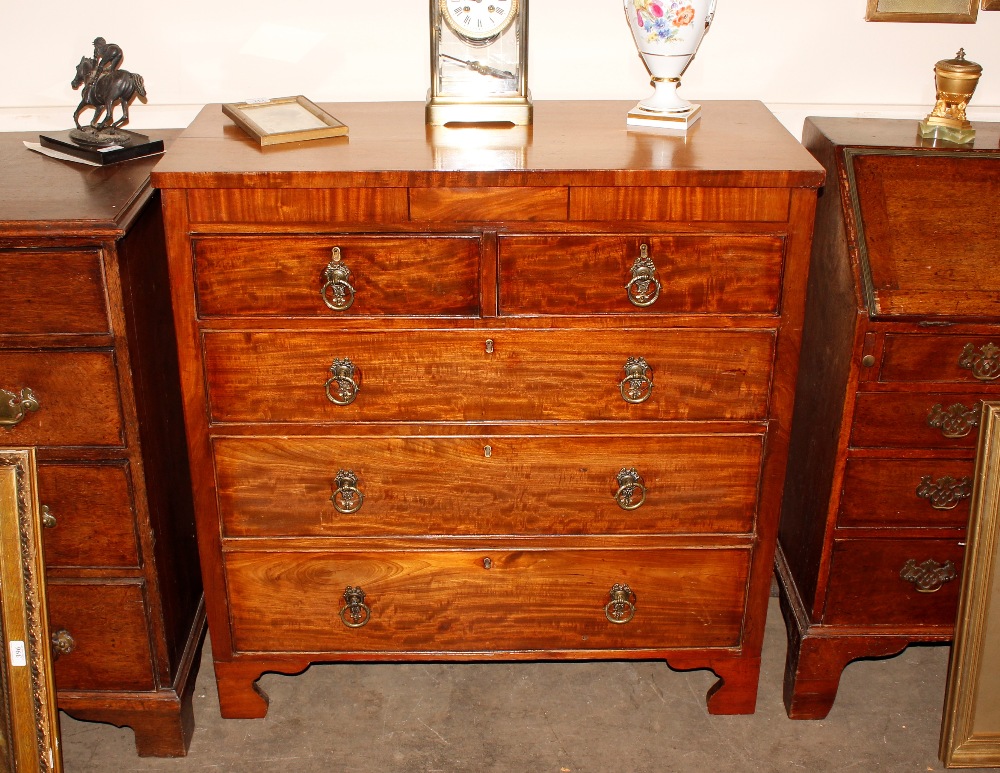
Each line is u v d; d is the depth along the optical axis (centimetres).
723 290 176
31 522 178
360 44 226
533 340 180
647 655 213
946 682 218
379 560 200
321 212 169
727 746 212
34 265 166
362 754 210
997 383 185
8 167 197
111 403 177
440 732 216
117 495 184
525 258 173
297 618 207
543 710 222
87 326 171
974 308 178
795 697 217
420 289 175
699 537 199
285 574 201
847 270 185
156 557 192
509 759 209
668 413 187
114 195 178
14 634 180
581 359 182
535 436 189
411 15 223
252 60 226
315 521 196
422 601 205
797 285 176
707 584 204
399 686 229
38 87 228
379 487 193
